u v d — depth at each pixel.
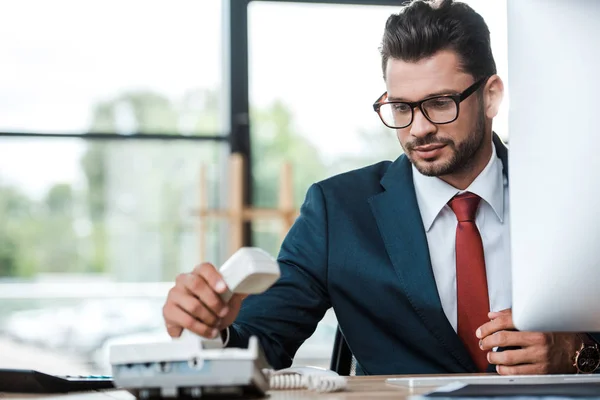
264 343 1.96
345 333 2.07
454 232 2.06
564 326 1.46
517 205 1.47
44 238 5.34
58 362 5.25
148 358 1.31
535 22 1.45
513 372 1.77
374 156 5.39
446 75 1.95
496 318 1.81
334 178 2.20
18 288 5.29
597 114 1.44
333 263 2.05
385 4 5.37
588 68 1.44
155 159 5.42
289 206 5.04
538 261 1.46
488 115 2.04
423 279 1.98
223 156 5.45
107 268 5.37
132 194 5.40
